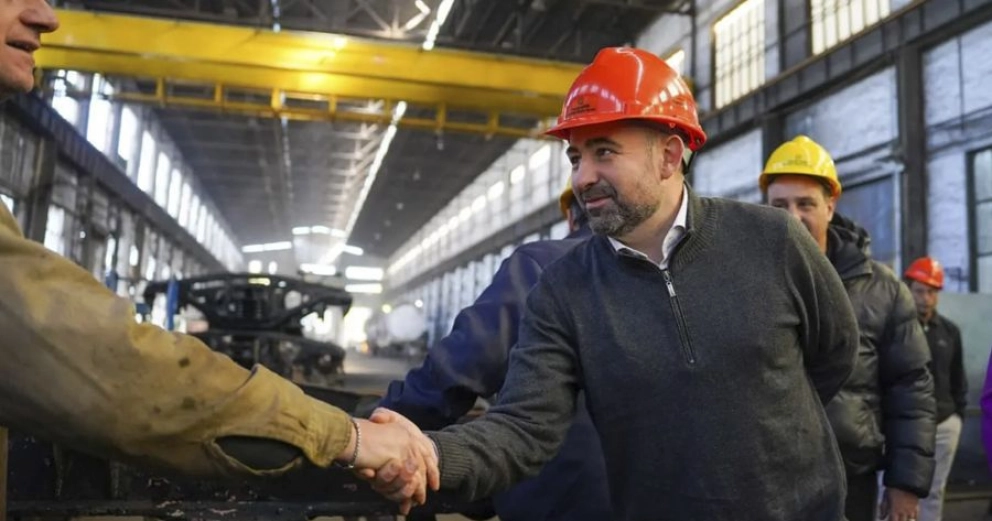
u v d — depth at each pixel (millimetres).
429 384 1566
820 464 1285
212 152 27391
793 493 1242
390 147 24375
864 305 2072
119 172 18156
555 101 11016
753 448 1207
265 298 9148
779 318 1245
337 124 22844
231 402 861
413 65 10633
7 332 784
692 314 1229
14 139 12031
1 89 1036
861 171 9234
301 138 24578
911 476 1981
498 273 1653
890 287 2125
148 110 21891
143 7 13352
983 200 7711
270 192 33688
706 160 12859
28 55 1038
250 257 48719
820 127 10125
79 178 15594
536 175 21828
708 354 1214
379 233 44344
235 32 10281
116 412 802
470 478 1128
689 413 1216
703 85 13039
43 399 794
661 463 1234
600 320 1277
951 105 8086
